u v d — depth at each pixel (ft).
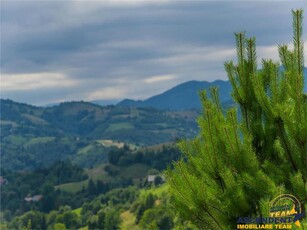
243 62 47.93
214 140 44.19
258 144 47.34
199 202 43.19
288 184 44.27
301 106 42.37
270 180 41.98
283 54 46.01
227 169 43.37
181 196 43.70
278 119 44.55
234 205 42.68
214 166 43.98
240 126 45.85
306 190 40.55
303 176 43.73
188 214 45.55
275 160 46.75
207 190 43.68
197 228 47.24
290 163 44.62
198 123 45.73
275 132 46.06
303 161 43.80
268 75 47.52
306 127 42.16
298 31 45.29
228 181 42.63
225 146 44.14
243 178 42.57
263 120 46.98
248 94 47.62
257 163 43.47
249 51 47.80
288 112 42.68
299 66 45.09
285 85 44.16
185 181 43.55
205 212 43.68
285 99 44.06
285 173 44.37
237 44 48.24
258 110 47.39
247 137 44.32
